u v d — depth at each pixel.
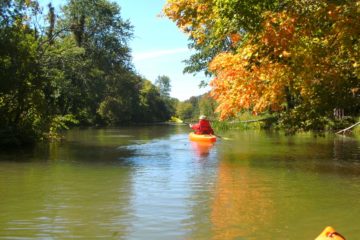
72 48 38.12
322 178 12.28
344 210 8.57
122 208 8.68
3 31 21.14
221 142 25.98
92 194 10.06
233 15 10.23
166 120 105.69
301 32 11.03
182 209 8.62
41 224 7.54
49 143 25.34
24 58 21.62
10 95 22.08
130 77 66.00
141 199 9.52
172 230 7.22
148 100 97.62
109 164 15.46
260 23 10.42
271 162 16.02
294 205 8.99
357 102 13.34
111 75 56.31
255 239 6.77
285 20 10.84
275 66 12.31
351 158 17.12
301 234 7.03
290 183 11.51
